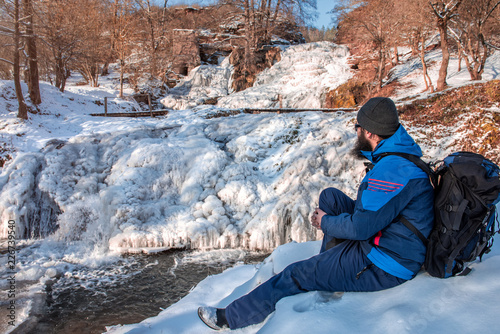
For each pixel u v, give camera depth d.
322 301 2.08
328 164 7.89
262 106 23.62
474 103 8.60
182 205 7.45
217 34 33.22
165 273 5.62
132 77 27.55
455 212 1.81
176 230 6.84
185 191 7.60
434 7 15.37
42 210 7.32
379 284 1.97
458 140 8.07
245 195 7.40
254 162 8.46
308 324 1.82
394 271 1.93
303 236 6.84
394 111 2.01
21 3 13.88
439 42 25.27
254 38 30.45
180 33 31.28
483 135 7.95
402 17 19.94
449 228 1.82
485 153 7.73
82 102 18.47
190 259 6.21
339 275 2.03
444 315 1.63
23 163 7.77
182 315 2.71
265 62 29.89
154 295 4.89
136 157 8.02
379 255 1.94
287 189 7.50
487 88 8.73
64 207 7.21
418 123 8.74
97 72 26.86
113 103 20.62
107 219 6.95
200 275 5.57
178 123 10.35
